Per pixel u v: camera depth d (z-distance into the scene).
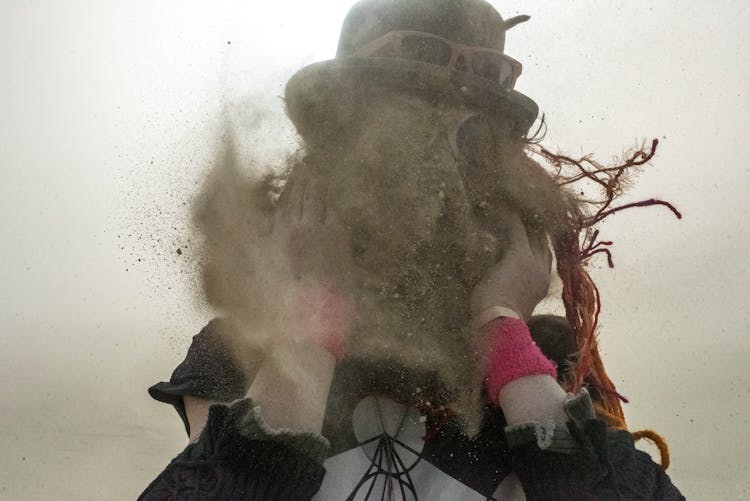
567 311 1.80
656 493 1.56
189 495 1.46
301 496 1.46
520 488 1.60
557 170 1.91
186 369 1.77
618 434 1.60
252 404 1.51
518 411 1.54
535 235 1.78
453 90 1.68
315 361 1.54
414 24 1.76
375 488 1.58
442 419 1.62
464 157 1.67
